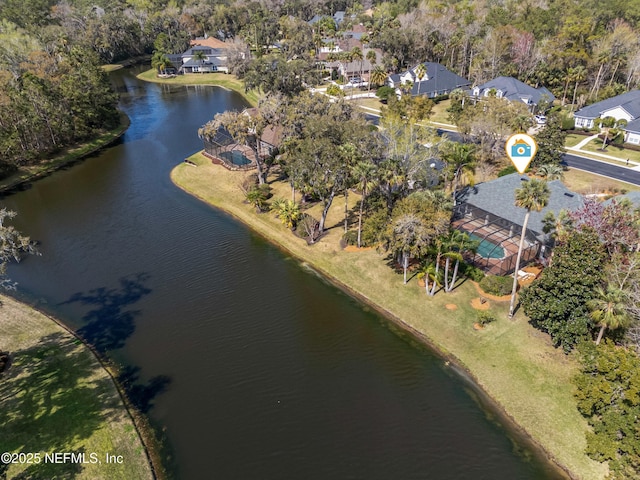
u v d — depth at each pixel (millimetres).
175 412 37781
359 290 52250
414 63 147125
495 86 113875
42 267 58438
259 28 186250
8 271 57594
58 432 34906
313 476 32781
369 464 33562
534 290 41156
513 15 154000
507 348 42031
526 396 37656
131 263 58906
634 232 41875
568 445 33656
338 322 48000
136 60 193000
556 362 39625
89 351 44000
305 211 68562
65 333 46438
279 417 37469
